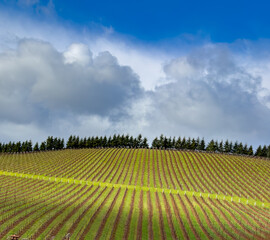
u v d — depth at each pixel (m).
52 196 59.44
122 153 132.00
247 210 56.06
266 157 145.12
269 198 71.75
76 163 112.12
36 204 50.66
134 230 40.28
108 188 72.88
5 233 35.44
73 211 47.22
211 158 120.62
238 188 80.62
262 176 94.75
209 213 51.62
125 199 60.22
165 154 128.25
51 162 114.69
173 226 43.09
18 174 88.62
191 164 109.62
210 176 93.62
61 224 40.19
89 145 166.62
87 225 40.53
